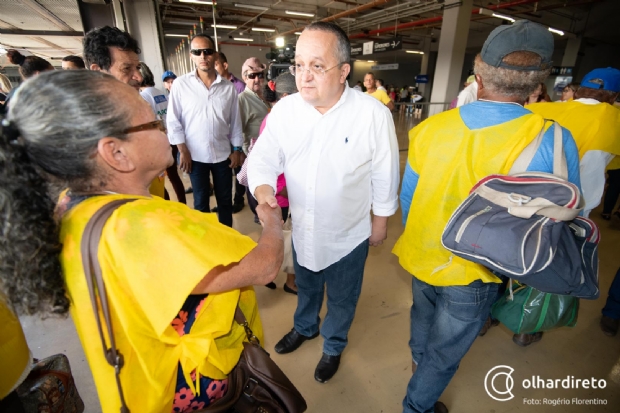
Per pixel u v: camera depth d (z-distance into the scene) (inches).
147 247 19.6
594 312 78.2
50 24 196.4
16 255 17.9
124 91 21.5
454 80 325.4
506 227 31.0
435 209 40.3
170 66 285.3
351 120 44.2
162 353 23.4
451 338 42.1
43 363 32.1
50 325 72.1
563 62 525.3
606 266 95.9
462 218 33.8
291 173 48.4
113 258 19.5
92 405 55.2
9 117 18.6
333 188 46.5
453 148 38.3
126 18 196.7
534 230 30.3
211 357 25.4
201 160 92.8
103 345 20.8
